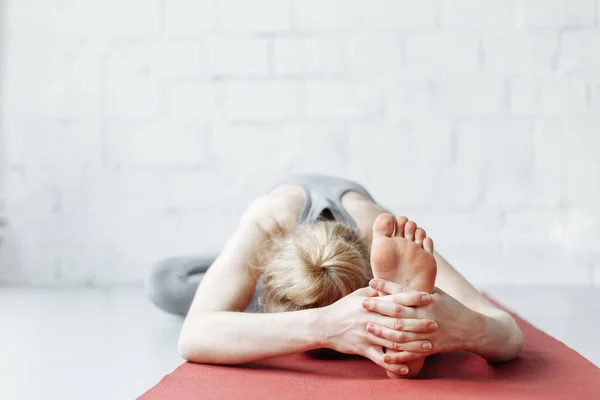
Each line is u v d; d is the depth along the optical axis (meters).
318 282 1.62
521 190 3.83
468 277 3.85
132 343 2.31
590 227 3.80
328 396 1.42
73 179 3.94
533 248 3.83
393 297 1.48
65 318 2.83
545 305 3.07
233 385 1.51
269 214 1.91
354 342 1.53
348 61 3.85
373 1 3.84
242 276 1.79
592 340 2.22
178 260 2.53
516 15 3.81
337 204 1.92
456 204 3.83
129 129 3.91
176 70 3.89
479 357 1.82
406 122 3.84
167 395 1.44
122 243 3.93
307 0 3.85
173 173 3.91
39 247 3.95
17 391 1.73
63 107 3.93
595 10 3.79
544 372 1.63
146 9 3.90
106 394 1.68
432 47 3.83
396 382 1.53
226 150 3.89
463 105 3.83
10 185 3.96
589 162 3.82
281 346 1.59
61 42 3.93
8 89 3.95
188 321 1.73
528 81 3.82
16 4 3.94
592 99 3.80
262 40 3.87
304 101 3.86
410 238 1.51
